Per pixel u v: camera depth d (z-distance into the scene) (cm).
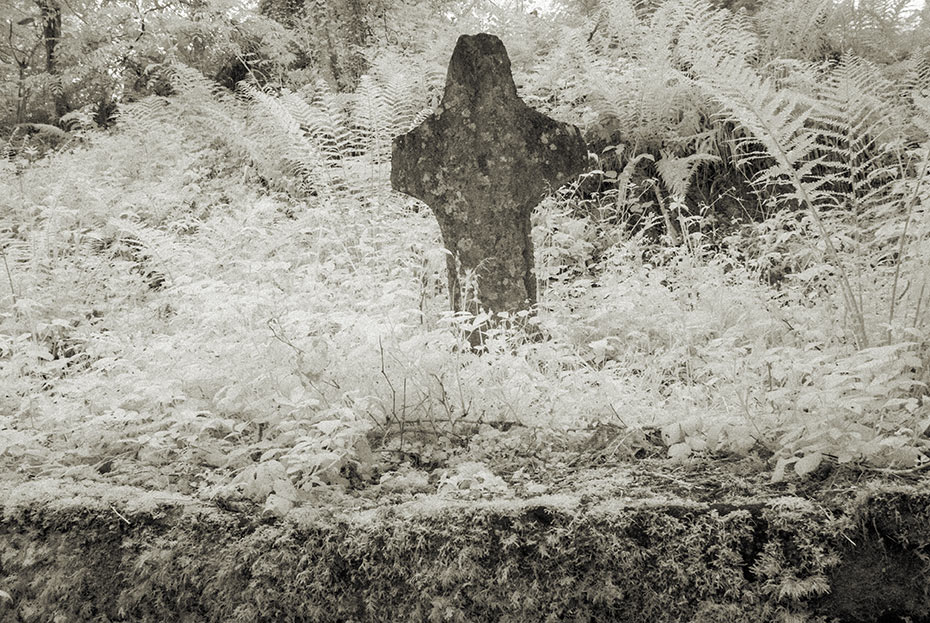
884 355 233
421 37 910
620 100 641
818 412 251
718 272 470
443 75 774
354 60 934
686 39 655
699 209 617
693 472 257
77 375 408
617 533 216
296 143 664
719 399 317
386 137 658
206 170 705
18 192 700
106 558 245
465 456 290
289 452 280
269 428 309
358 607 224
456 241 421
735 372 304
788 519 210
